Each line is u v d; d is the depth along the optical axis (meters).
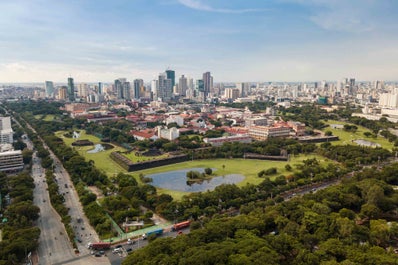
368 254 191.50
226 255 188.50
